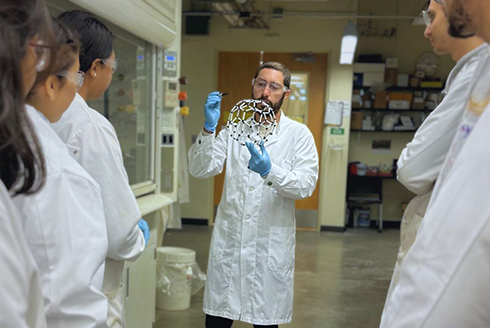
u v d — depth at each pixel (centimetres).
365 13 606
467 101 80
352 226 625
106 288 119
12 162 65
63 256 72
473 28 84
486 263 66
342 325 301
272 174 175
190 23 571
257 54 582
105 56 121
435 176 106
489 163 66
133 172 249
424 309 70
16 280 59
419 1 597
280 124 200
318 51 568
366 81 594
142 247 124
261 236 189
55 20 84
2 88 60
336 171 579
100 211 82
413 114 619
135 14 202
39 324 64
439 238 70
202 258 442
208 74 585
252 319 188
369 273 417
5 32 60
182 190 433
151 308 245
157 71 263
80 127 108
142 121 257
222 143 203
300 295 354
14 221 62
